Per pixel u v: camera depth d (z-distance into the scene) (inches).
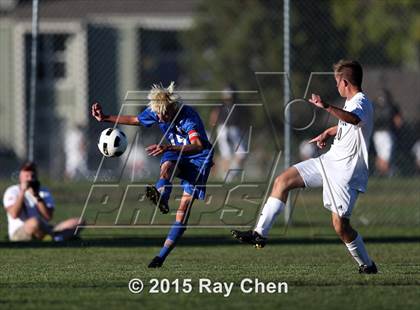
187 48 4042.8
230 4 3900.1
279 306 941.2
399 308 927.0
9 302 964.0
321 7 3051.2
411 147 3339.1
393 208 2349.9
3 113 4077.3
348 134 1158.3
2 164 3956.7
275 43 3737.7
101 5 4530.0
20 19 4276.6
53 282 1129.4
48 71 4215.1
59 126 4138.8
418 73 4224.9
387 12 3914.9
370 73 3971.5
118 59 4485.7
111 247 1647.4
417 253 1552.7
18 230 1740.9
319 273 1229.7
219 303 962.1
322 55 3009.4
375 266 1229.1
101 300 979.9
